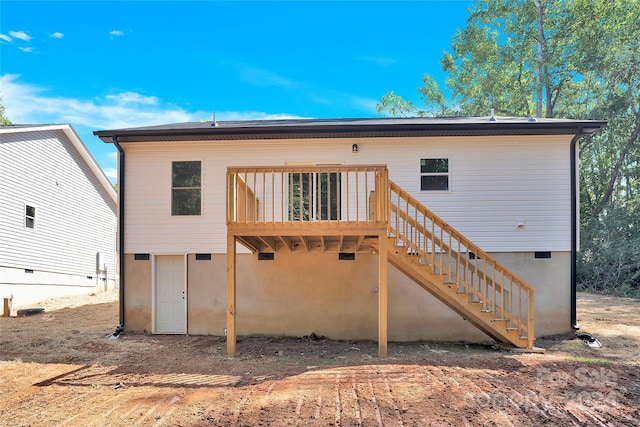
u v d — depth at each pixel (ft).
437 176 32.12
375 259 31.91
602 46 67.51
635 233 60.13
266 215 32.53
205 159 32.94
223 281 32.50
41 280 49.78
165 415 15.65
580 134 31.12
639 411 15.52
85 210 60.23
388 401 16.33
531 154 31.91
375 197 25.38
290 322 32.04
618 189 72.28
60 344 28.63
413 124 30.19
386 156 32.30
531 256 31.53
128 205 33.06
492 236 31.60
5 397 18.07
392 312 31.78
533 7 75.20
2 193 43.06
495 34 82.07
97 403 17.16
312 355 25.89
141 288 32.91
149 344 28.99
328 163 32.55
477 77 87.45
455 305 28.02
